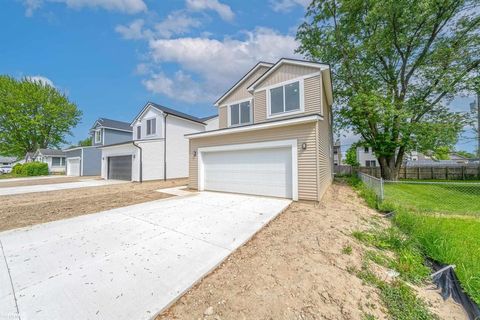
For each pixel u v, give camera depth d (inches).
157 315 83.6
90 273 112.0
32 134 1211.2
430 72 519.8
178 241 153.9
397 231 175.8
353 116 568.4
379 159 596.1
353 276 111.6
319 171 279.9
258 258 129.0
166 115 649.6
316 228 179.2
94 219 210.4
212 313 84.7
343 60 589.9
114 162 682.8
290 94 383.2
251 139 327.6
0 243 151.7
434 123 506.6
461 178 649.6
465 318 91.9
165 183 550.3
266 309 86.5
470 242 159.5
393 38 533.6
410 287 107.5
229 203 277.1
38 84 1210.6
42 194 381.4
